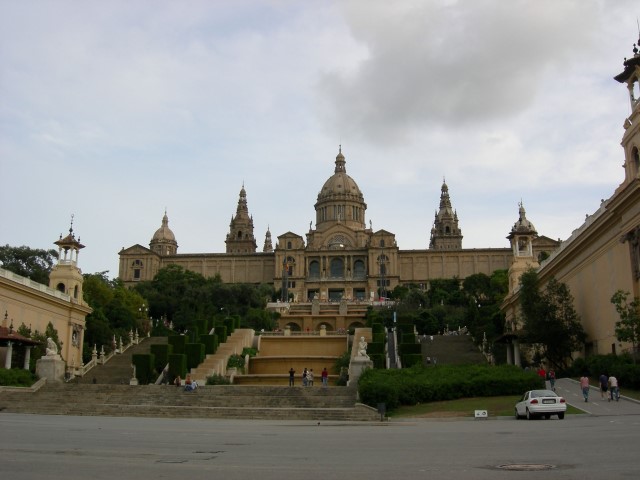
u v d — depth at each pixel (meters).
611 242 55.44
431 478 14.12
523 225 98.81
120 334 94.94
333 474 14.80
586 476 14.04
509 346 70.31
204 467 16.00
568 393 45.88
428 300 160.50
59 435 24.89
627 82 53.19
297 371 78.50
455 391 47.41
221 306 152.00
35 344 65.19
